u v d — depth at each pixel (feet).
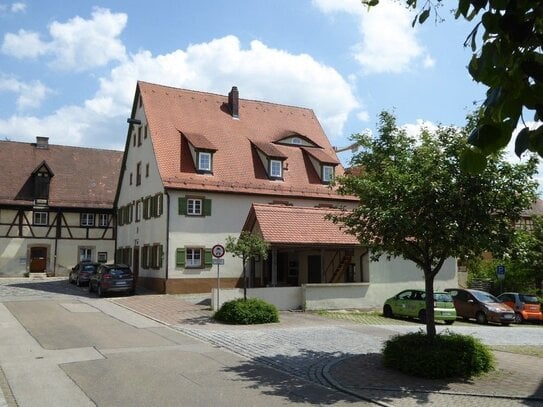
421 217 34.60
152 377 33.12
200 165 102.53
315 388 31.32
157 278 99.25
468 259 37.70
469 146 8.87
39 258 144.15
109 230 150.92
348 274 90.33
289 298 77.97
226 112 119.55
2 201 139.85
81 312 69.36
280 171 110.63
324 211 89.97
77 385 30.99
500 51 8.37
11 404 27.17
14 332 51.96
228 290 71.82
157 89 115.55
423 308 74.13
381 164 39.34
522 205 34.17
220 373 34.73
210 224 99.40
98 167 159.84
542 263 109.09
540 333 67.00
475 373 34.22
